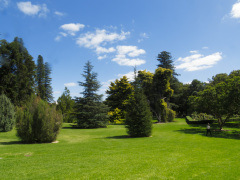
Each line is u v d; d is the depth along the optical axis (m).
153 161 8.79
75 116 35.81
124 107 46.00
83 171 7.25
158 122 40.88
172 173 7.01
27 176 6.69
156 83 42.91
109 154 10.55
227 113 24.53
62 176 6.66
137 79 48.12
